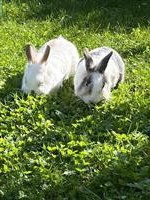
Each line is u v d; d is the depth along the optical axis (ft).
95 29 11.62
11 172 6.43
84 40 10.84
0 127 7.41
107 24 11.91
